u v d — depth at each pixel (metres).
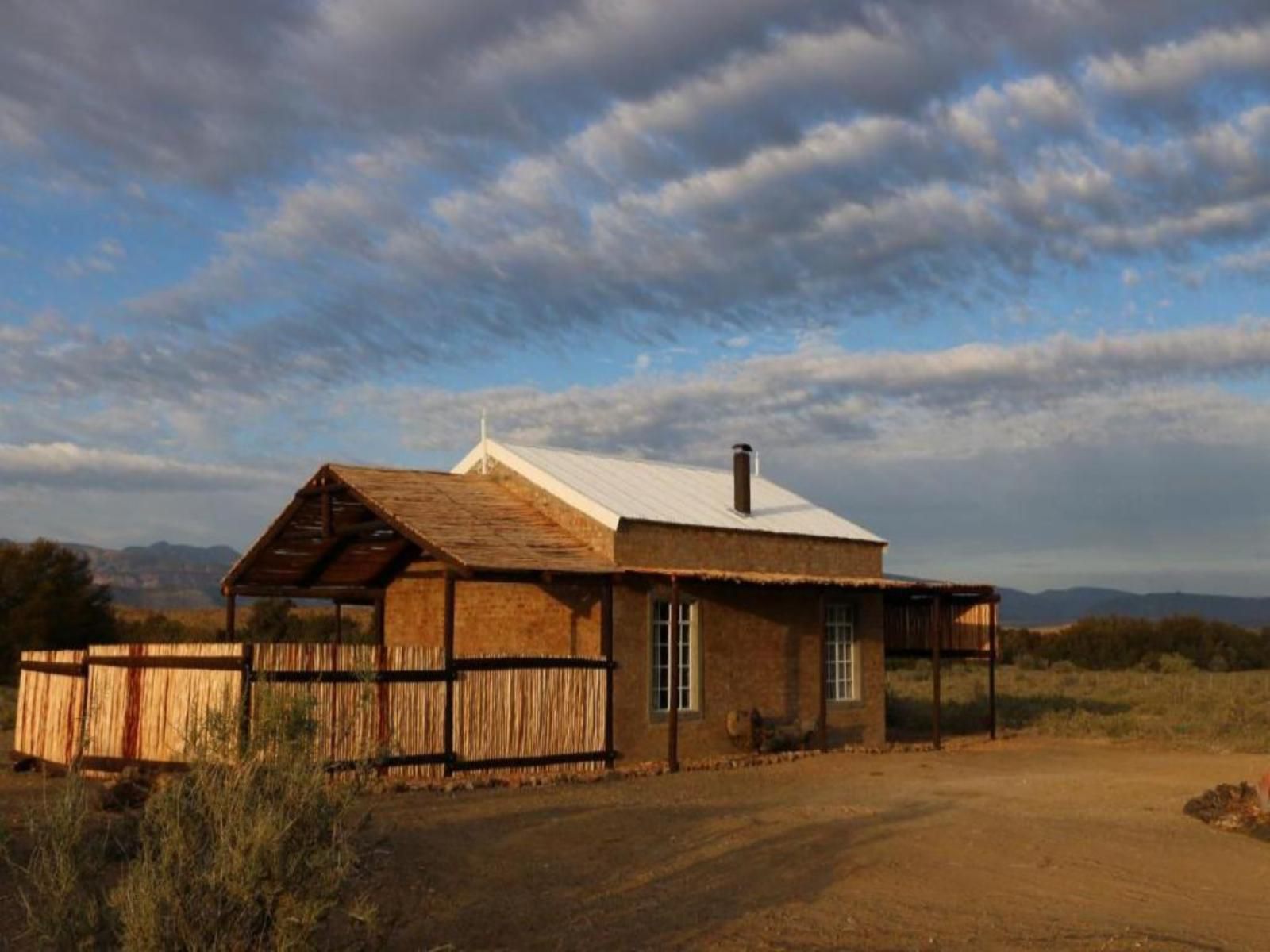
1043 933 9.37
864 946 8.86
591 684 18.61
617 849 11.57
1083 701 35.72
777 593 23.00
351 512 20.55
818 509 26.23
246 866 6.46
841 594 24.61
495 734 17.31
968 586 24.36
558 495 20.78
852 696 24.61
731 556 22.20
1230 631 64.00
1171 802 16.30
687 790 16.16
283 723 7.41
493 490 21.38
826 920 9.51
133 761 15.96
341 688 15.80
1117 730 27.25
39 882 7.07
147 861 6.66
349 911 7.39
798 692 23.23
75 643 43.31
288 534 20.52
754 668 22.33
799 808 14.44
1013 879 11.20
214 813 6.77
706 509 23.00
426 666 16.61
